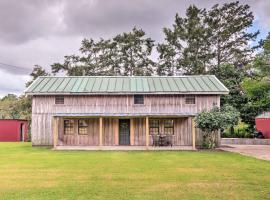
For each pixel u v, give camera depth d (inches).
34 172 485.7
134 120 1032.2
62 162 606.2
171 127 1024.9
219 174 464.8
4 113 1955.0
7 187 374.3
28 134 1438.2
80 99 1022.4
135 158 679.7
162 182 403.5
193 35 1795.0
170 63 1865.2
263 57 1008.9
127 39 1897.1
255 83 1025.5
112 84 1074.1
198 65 1695.4
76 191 351.3
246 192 346.0
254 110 1291.8
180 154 771.4
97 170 504.1
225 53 1775.3
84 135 1024.2
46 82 1085.1
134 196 327.3
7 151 843.4
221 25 1801.2
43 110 1021.8
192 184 390.6
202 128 917.8
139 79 1128.2
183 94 1014.4
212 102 1015.0
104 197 322.7
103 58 1909.4
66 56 1902.1
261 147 1006.4
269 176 446.6
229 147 1005.2
